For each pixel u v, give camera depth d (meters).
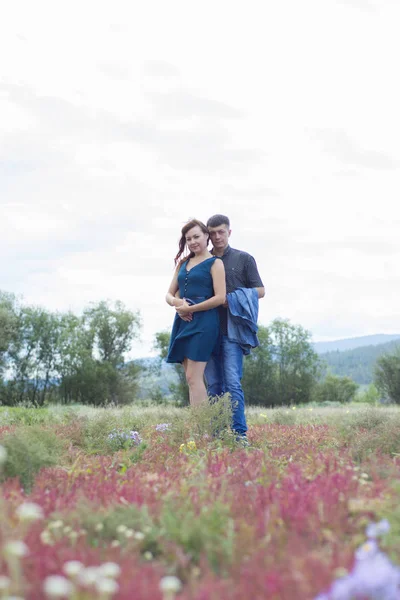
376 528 2.56
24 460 4.37
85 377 56.44
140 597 2.06
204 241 7.48
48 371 58.50
